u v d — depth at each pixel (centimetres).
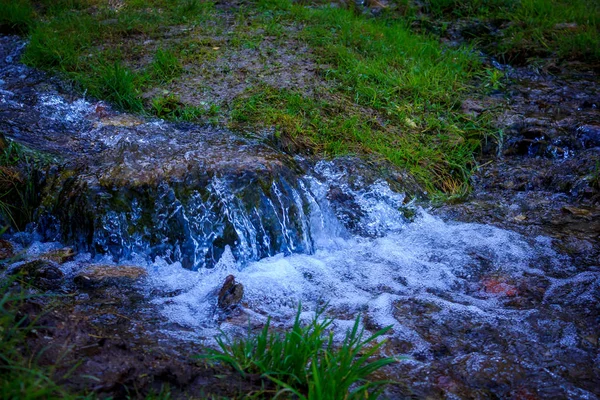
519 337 197
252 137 268
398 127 301
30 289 206
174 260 229
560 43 401
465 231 252
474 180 290
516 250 242
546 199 277
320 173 266
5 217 237
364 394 160
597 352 191
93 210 230
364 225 255
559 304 214
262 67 327
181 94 303
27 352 161
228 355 168
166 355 173
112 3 406
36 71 320
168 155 250
